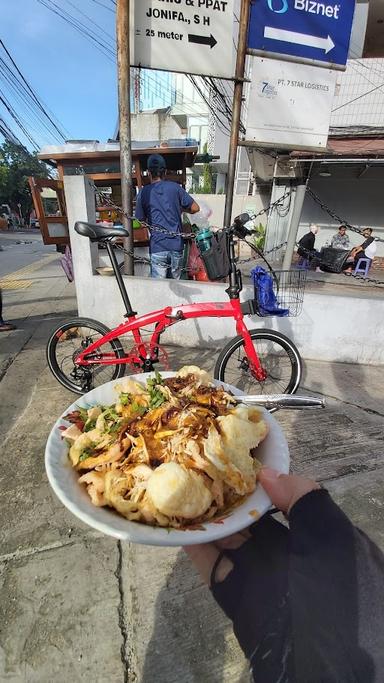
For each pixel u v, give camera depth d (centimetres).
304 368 335
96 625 128
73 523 169
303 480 79
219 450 87
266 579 79
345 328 339
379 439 235
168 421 96
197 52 330
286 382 309
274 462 96
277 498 81
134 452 90
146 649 122
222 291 340
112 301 360
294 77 359
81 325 269
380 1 841
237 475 85
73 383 280
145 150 523
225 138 1276
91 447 96
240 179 1316
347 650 50
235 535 94
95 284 356
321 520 65
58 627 127
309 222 1025
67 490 85
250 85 357
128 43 310
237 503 84
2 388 287
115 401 123
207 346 366
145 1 301
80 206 333
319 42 348
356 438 235
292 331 346
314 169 865
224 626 128
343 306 333
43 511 175
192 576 146
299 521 67
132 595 138
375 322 335
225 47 334
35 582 142
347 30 347
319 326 341
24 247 1550
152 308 358
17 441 224
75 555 153
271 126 377
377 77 815
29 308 520
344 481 198
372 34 1005
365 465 210
